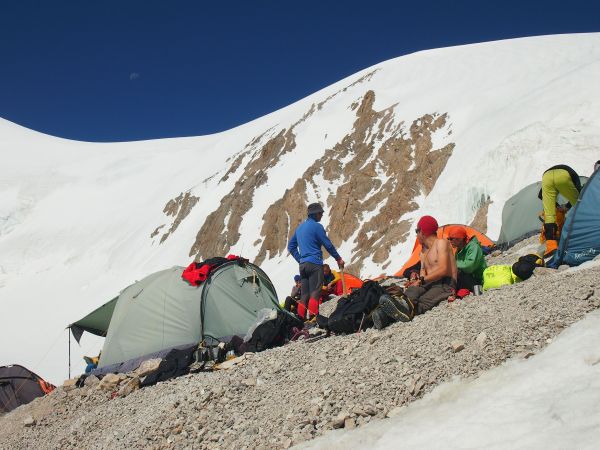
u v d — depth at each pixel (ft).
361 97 216.13
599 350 15.29
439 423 14.89
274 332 30.89
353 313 24.73
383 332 22.72
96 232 260.62
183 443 20.35
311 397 19.51
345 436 16.25
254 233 191.42
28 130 403.75
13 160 328.29
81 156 334.03
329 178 183.32
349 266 136.67
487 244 54.95
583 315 18.38
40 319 207.31
